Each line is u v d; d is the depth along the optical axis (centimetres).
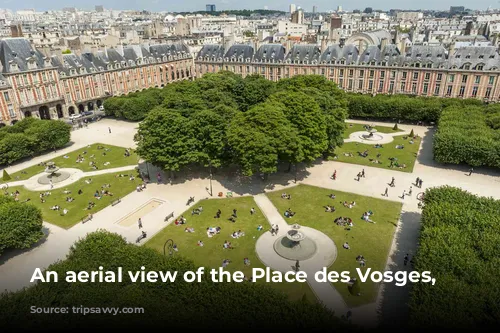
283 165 10631
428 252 5347
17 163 11512
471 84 14912
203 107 10206
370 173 10144
